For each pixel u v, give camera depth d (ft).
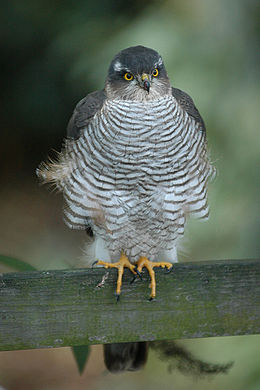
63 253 61.31
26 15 59.98
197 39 45.01
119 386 43.01
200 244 41.42
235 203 41.39
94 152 27.84
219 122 42.91
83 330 23.03
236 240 41.52
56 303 22.77
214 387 36.73
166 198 28.76
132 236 30.14
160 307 23.43
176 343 27.68
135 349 27.86
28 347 22.75
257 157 41.93
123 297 23.16
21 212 68.33
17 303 22.58
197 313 23.56
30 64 64.18
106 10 52.90
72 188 28.81
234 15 44.86
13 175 72.54
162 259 32.12
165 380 40.37
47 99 64.69
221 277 23.52
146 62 27.81
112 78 28.48
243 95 43.62
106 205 28.71
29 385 46.19
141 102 27.37
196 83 43.55
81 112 28.89
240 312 23.63
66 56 57.52
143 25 47.03
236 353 35.65
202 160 29.17
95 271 23.02
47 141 70.85
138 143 27.40
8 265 24.72
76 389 45.39
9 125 69.05
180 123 27.73
